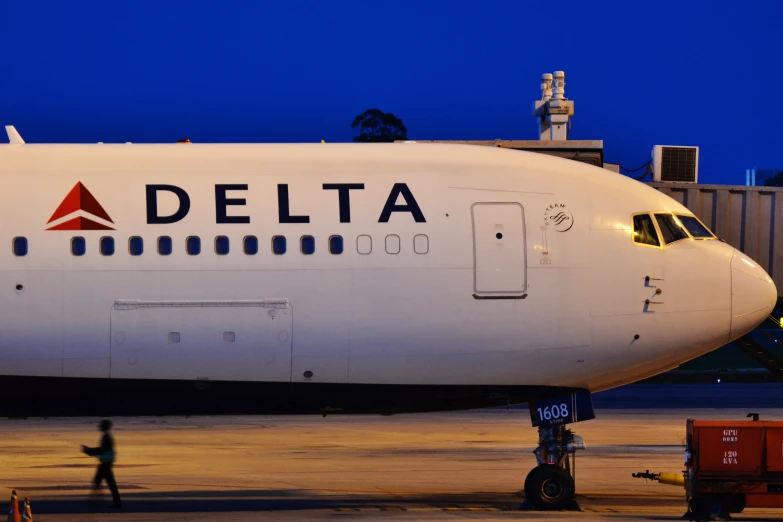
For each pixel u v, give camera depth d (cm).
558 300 7112
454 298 7012
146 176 7038
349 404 7238
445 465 9969
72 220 6881
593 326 7162
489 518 6850
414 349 7038
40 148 7200
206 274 6869
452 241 7031
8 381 6912
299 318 6919
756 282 7406
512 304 7069
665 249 7294
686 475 7131
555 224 7169
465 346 7075
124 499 7944
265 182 7056
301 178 7094
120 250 6856
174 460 10319
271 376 7019
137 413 7175
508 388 7300
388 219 7025
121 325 6838
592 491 8500
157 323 6856
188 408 7150
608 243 7206
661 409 15488
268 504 7675
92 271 6825
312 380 7069
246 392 7069
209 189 7006
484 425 13912
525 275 7081
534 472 7300
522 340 7112
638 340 7244
